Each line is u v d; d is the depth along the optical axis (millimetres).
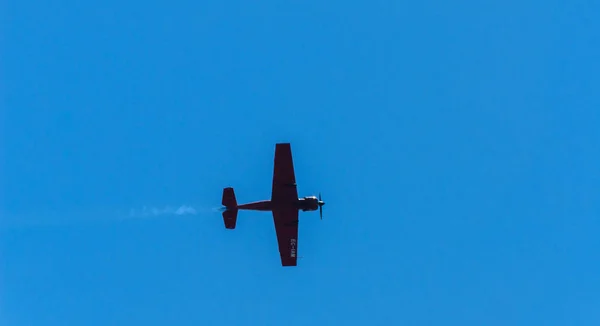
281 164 196500
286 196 198500
